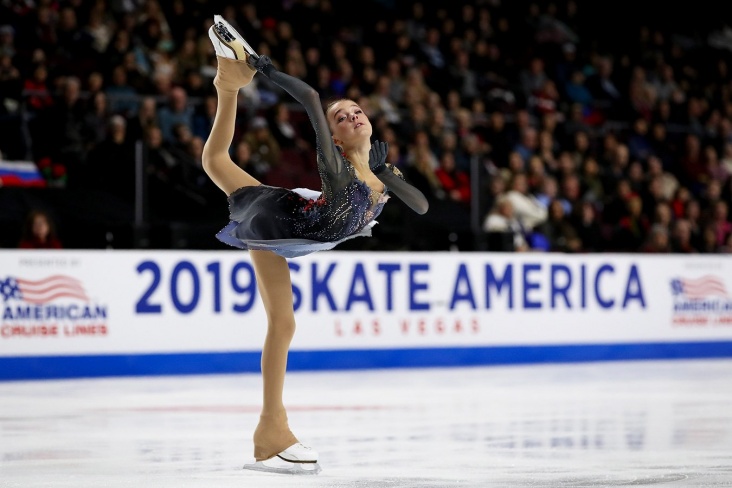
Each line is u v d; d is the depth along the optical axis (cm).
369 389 2042
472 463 1107
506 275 2745
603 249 3005
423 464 1102
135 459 1146
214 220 2591
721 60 4012
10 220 2366
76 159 2595
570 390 2020
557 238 2941
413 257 2641
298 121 3073
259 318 2497
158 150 2584
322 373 2441
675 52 3981
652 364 2742
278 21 3381
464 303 2695
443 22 3625
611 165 3291
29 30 2877
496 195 2889
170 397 1889
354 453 1189
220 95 1098
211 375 2405
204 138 2830
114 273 2352
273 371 1070
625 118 3641
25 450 1222
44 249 2300
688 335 2970
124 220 2480
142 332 2373
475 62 3588
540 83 3588
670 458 1141
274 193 1057
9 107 2625
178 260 2411
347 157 1081
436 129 3108
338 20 3534
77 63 2878
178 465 1102
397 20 3616
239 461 1130
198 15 3134
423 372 2480
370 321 2588
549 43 3741
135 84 2841
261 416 1073
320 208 1030
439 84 3450
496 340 2730
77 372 2316
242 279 2480
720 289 3017
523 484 966
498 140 3234
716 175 3497
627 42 3934
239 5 3281
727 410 1664
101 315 2339
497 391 2002
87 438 1332
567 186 3097
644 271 2917
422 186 2925
